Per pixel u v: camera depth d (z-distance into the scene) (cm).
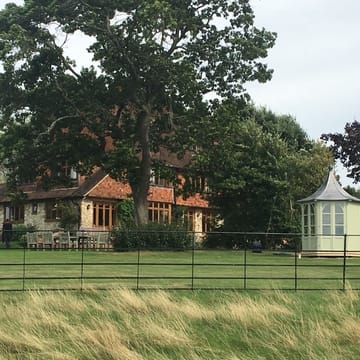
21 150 3831
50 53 3806
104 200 4891
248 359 1001
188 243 3167
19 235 4084
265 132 4903
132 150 3703
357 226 3494
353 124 4966
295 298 1431
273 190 4269
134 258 2523
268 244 4288
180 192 4244
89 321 1188
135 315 1234
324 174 4459
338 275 1972
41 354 1015
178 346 1058
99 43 3925
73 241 3719
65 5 3659
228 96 3959
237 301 1341
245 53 3847
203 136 3853
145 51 3653
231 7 3881
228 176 4294
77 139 3903
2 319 1191
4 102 3831
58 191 5000
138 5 3591
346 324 1158
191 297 1426
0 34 3525
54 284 1608
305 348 1051
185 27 3762
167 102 3891
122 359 1000
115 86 3919
